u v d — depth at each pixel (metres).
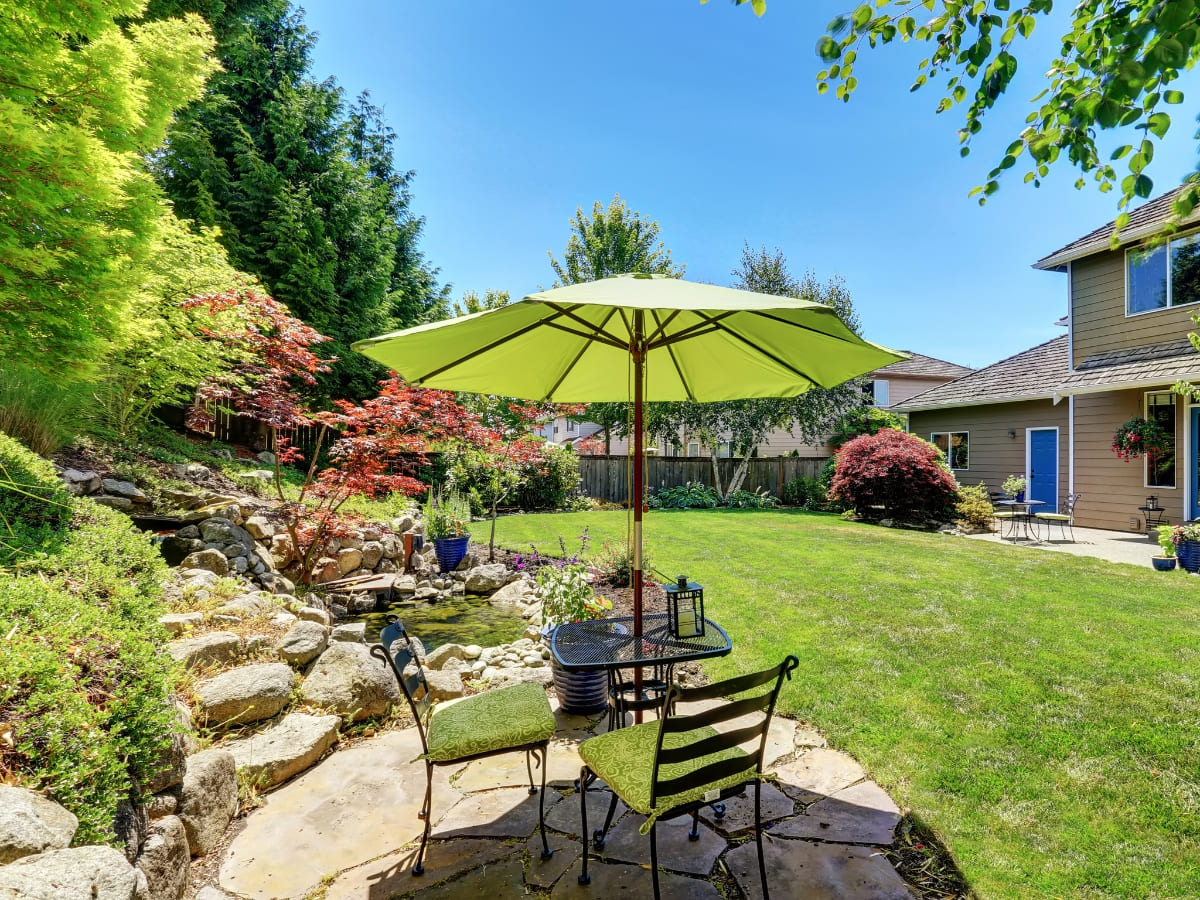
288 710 3.12
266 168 11.27
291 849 2.22
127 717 1.98
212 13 9.46
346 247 12.65
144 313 5.40
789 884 2.02
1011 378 13.09
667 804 1.87
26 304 3.12
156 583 3.56
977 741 2.94
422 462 7.97
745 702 1.90
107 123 3.51
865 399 17.08
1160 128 1.66
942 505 11.11
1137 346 9.48
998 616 4.88
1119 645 4.16
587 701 3.47
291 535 6.02
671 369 3.64
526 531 10.08
